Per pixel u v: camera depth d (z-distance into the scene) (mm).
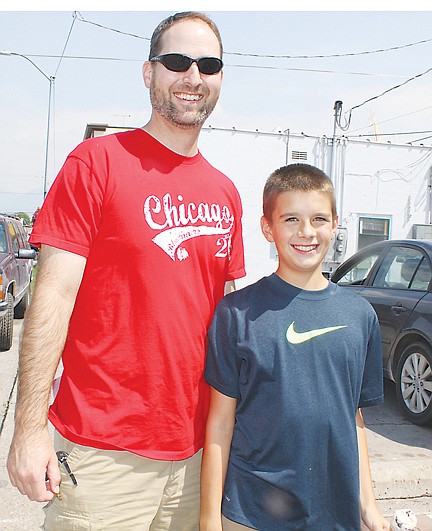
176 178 2072
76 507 1956
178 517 2146
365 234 17031
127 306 1961
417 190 17188
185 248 2041
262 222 2232
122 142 2025
